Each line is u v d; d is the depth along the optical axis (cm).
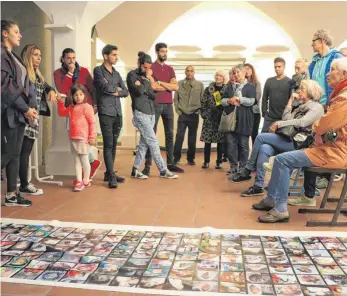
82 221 353
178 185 512
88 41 601
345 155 341
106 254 278
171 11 879
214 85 648
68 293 224
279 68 582
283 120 451
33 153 540
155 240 305
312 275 246
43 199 432
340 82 334
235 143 562
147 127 542
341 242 303
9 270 252
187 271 251
